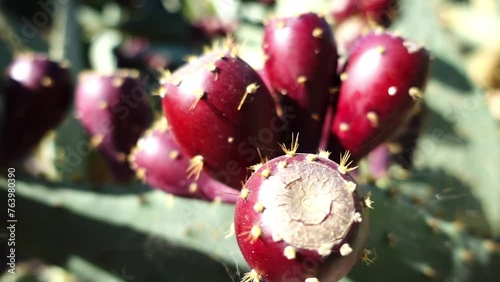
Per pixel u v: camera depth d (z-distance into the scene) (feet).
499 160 1.26
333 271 0.60
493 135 1.29
